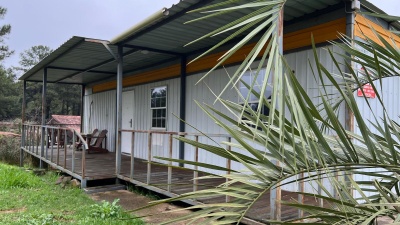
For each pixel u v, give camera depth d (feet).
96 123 39.63
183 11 14.99
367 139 5.04
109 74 34.65
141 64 28.73
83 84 43.16
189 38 19.54
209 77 21.67
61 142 38.19
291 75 4.30
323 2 14.26
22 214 14.20
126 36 18.71
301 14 15.84
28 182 20.89
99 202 16.81
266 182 4.77
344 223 4.76
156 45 21.36
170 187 16.34
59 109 100.12
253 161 4.89
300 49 16.24
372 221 4.94
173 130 25.22
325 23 15.10
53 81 39.42
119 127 20.84
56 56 24.90
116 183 20.79
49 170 27.14
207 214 4.62
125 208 15.71
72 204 16.40
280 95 4.01
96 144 34.65
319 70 4.91
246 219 11.86
